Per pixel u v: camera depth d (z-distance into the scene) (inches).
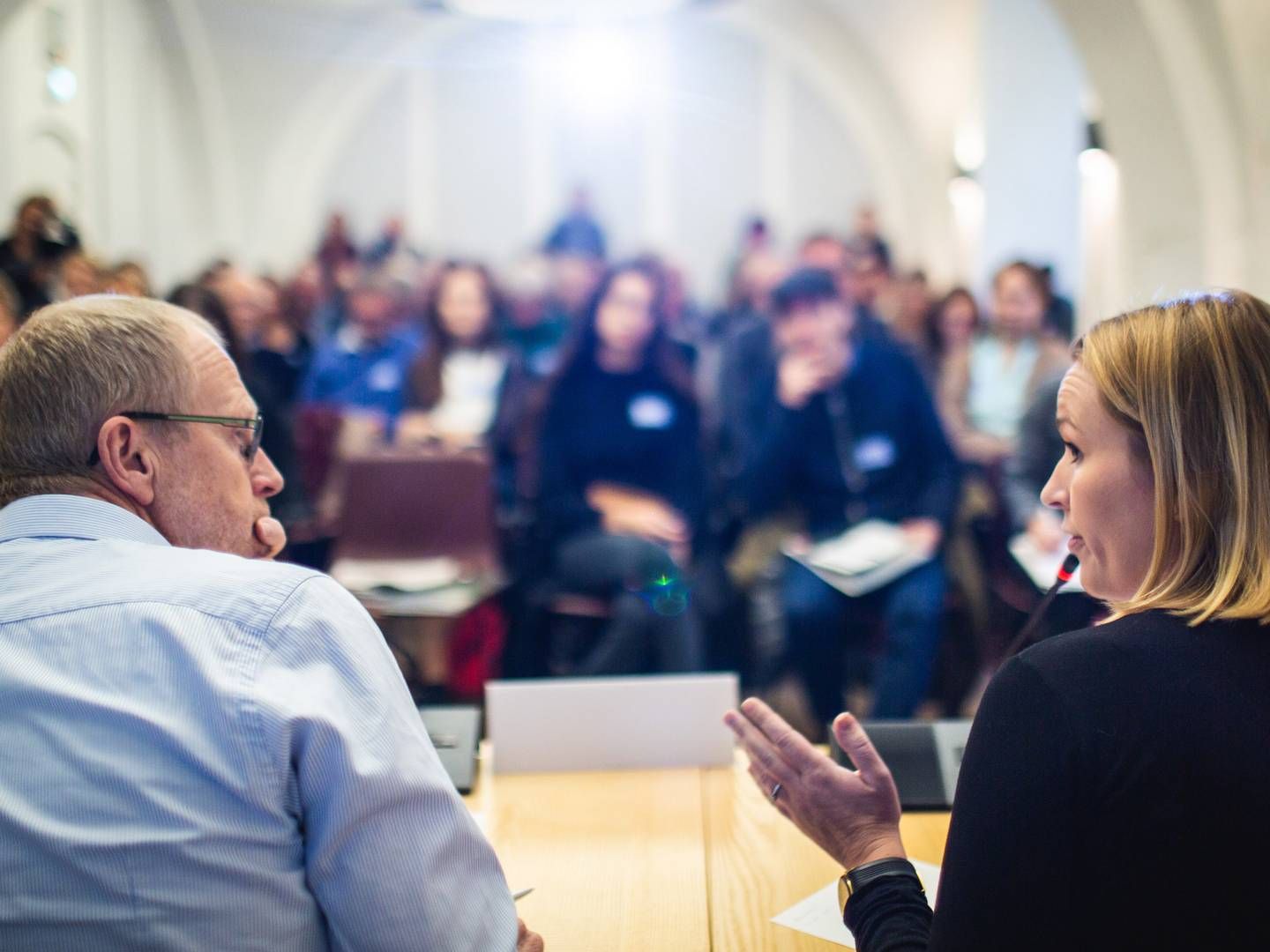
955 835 30.9
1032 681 30.6
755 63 339.9
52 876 28.3
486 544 117.6
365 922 30.6
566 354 130.3
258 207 336.2
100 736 29.4
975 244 264.1
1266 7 140.2
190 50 292.7
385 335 163.0
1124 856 28.5
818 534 124.9
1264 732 28.6
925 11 274.2
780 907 45.5
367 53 335.6
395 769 31.4
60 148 213.2
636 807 56.1
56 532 33.6
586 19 332.5
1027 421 125.6
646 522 124.1
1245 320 32.6
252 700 29.9
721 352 144.6
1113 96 162.2
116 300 36.7
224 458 37.0
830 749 57.8
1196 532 31.6
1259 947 27.9
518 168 353.1
